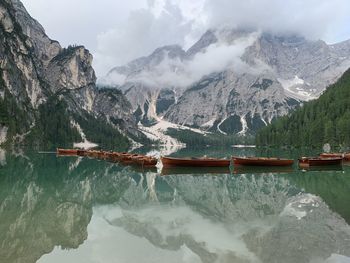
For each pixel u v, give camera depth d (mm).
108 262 20594
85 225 28594
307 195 42094
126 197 42312
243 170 71938
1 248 22234
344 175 62781
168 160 75500
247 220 30500
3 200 36531
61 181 53375
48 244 23453
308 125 177875
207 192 45969
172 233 26594
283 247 23156
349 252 22000
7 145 163500
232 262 20719
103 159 102562
